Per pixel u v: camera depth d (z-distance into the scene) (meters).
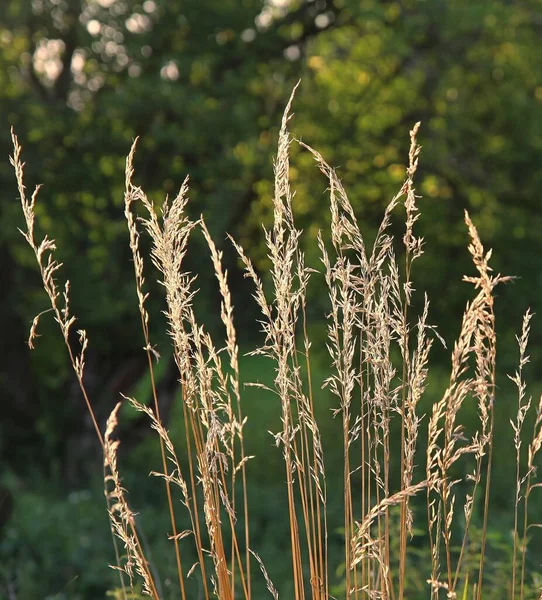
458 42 11.73
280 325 1.58
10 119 10.09
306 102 11.73
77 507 8.50
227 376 1.59
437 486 1.59
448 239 12.41
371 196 12.09
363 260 1.56
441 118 12.38
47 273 1.57
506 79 12.27
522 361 1.58
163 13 10.31
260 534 7.51
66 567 5.88
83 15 10.35
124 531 1.63
